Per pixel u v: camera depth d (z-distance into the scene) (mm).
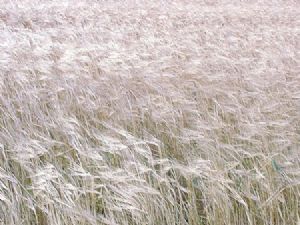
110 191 3270
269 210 3176
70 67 5625
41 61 5945
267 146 3789
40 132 4031
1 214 2951
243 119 4387
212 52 7516
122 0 16438
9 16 12672
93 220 2732
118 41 8438
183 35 9195
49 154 3697
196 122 4383
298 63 7129
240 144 3742
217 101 5059
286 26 11883
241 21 12930
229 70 6531
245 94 5148
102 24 10609
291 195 3350
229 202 3072
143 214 2920
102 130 4332
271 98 5242
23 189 3326
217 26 11070
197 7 15328
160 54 7184
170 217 3000
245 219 3152
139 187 2996
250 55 7820
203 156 3873
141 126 4473
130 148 3746
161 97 4867
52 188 2959
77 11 12898
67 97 4918
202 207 3371
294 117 4488
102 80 5430
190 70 5918
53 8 13617
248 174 3369
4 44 6824
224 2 17688
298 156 3721
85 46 7500
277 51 7863
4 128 3984
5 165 3625
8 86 5434
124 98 4863
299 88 5551
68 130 3900
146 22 11164
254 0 18406
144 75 5516
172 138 4230
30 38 7910
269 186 3273
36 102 4645
